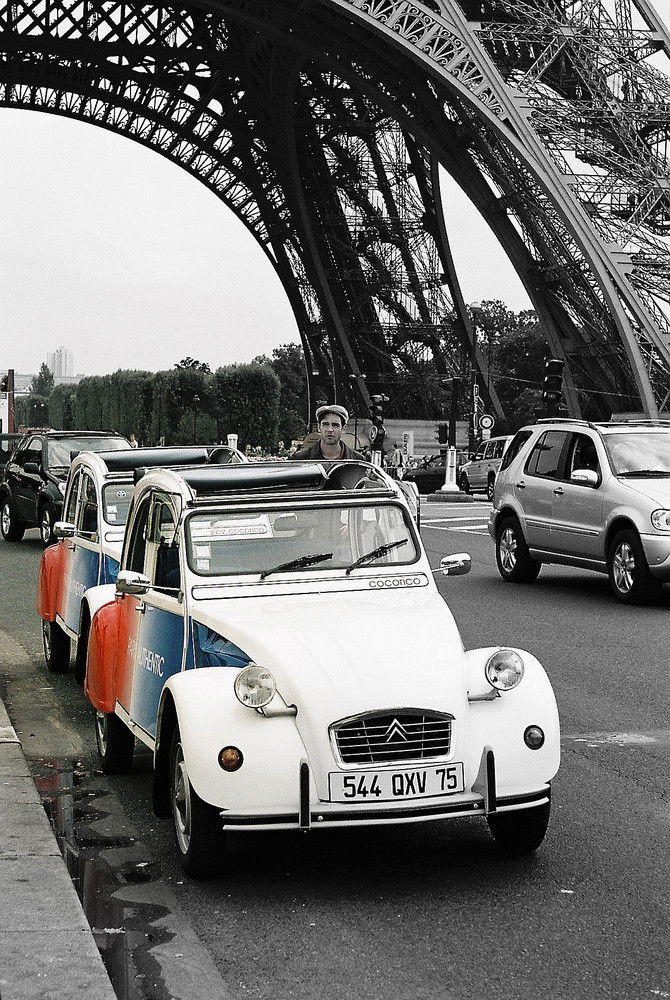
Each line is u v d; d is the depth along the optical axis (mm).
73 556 10414
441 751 5414
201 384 97750
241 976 4445
